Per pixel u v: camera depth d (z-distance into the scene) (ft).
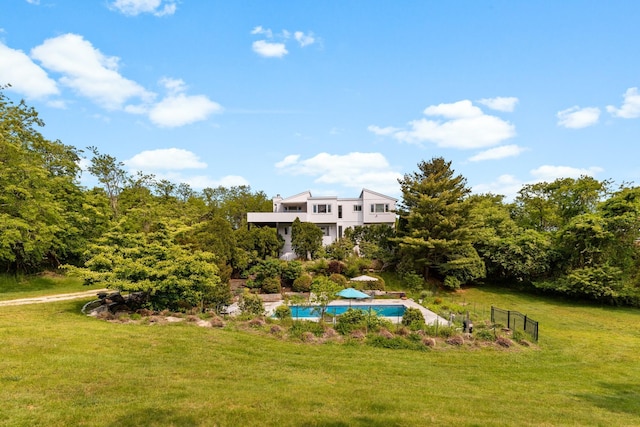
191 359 34.40
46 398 21.77
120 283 48.98
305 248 116.16
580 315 82.79
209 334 44.24
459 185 108.27
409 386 31.58
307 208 134.72
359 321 53.01
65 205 95.35
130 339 38.55
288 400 24.34
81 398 22.18
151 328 44.68
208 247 88.69
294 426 19.88
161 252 56.29
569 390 34.47
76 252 96.22
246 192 218.18
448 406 25.93
